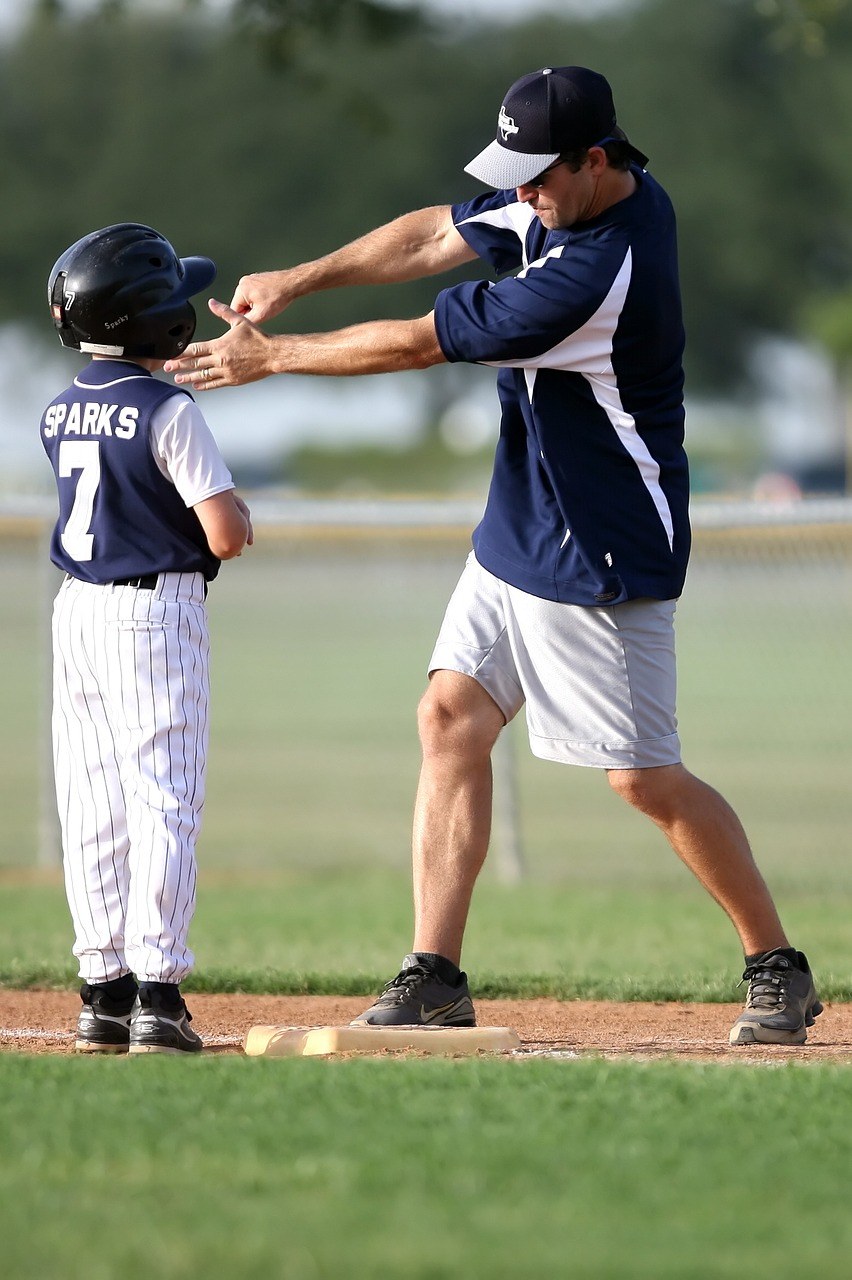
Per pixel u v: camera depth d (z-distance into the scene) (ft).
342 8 156.46
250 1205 34.55
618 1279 30.48
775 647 248.52
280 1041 54.80
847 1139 40.11
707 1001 69.46
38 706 225.97
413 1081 45.78
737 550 155.84
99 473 53.26
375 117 174.81
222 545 52.90
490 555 58.13
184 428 52.85
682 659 252.42
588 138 54.29
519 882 122.01
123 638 53.01
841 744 185.37
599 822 150.82
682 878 122.93
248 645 299.79
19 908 103.86
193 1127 40.57
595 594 55.98
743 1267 31.19
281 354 56.13
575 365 55.11
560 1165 37.52
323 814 150.92
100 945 55.01
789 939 89.97
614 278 54.24
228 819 148.97
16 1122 40.91
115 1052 55.31
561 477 55.98
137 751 53.11
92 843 54.70
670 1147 39.14
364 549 195.21
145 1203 34.71
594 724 57.31
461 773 58.23
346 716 214.48
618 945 88.63
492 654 58.29
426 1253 31.60
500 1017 65.57
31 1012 66.90
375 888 117.19
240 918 100.01
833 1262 31.48
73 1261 31.17
